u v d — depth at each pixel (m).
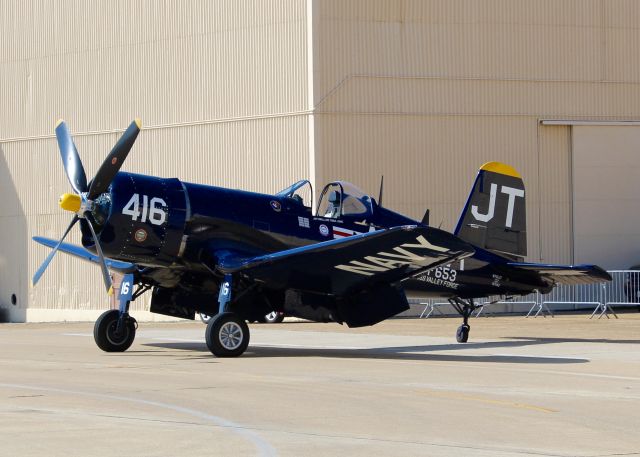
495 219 62.50
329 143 99.31
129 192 51.56
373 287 54.97
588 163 107.44
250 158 103.38
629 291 101.94
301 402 33.97
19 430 28.20
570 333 71.06
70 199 50.66
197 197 53.56
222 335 51.03
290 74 100.81
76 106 115.44
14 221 119.88
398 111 101.50
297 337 69.19
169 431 28.19
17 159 119.69
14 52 120.12
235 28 104.50
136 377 41.41
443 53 102.94
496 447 26.27
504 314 101.81
